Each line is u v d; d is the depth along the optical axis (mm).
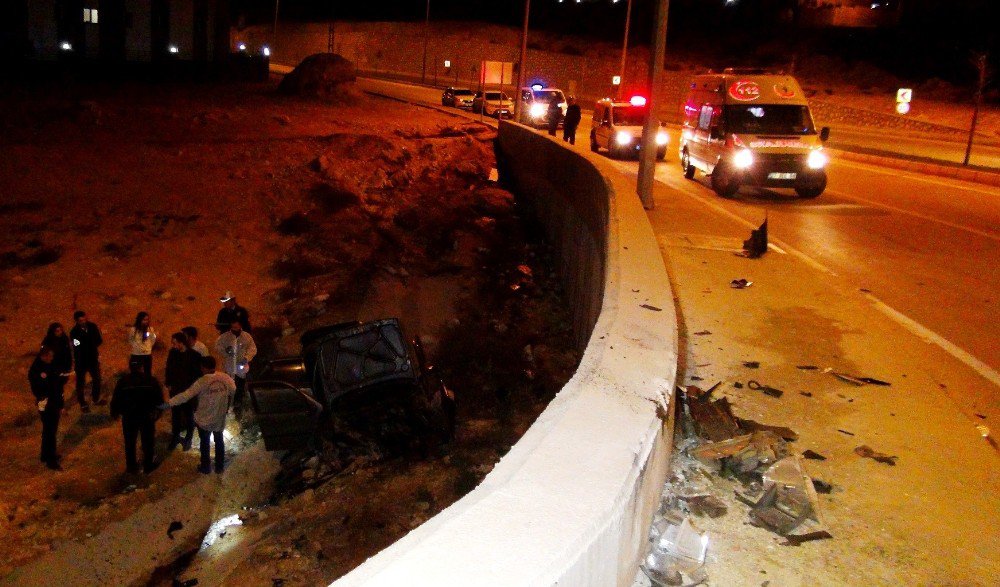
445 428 9234
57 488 8891
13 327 13141
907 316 8227
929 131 39094
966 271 10578
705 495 3904
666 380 3441
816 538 3666
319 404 9070
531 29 84000
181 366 9734
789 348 6863
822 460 4621
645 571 3051
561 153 16672
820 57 55031
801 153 16781
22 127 26891
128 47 52688
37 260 15906
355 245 18125
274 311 14703
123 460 9531
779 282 9375
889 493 4227
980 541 3773
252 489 8945
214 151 26109
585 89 65250
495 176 26484
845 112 43719
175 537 8078
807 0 63844
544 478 2336
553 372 11383
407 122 38062
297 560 7215
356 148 28078
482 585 1769
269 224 19609
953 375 6379
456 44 79312
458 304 14641
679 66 59531
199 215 19562
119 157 24156
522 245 18203
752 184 16812
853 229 13602
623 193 9898
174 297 15031
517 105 32219
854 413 5410
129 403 8961
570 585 1953
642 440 2760
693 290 8781
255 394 8984
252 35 109750
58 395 9273
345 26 94812
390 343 9625
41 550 7809
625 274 5758
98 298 14516
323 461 8992
